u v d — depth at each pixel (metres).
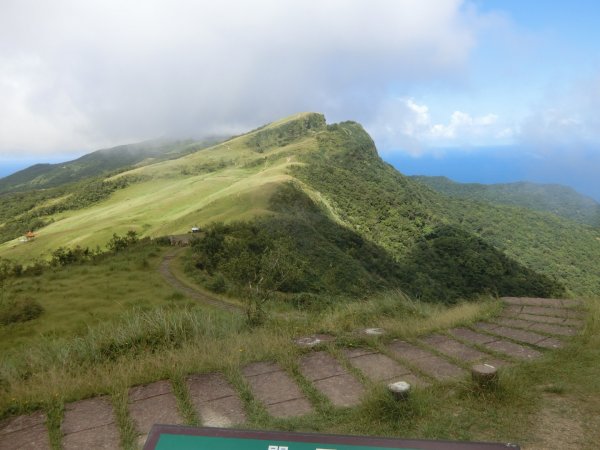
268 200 74.00
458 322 6.96
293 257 33.41
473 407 4.15
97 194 143.50
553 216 142.38
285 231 49.62
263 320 8.10
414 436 3.70
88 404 4.57
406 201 114.06
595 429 3.75
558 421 3.90
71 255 35.19
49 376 5.50
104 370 5.51
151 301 20.36
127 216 100.25
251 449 2.15
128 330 6.94
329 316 7.69
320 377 4.96
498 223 130.00
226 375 5.08
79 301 20.11
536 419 3.94
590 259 109.81
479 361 5.40
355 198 104.56
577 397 4.36
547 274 91.81
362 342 6.02
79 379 5.19
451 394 4.43
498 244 111.94
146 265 28.92
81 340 7.04
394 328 6.57
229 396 4.58
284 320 7.98
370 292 30.25
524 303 8.34
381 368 5.18
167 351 5.82
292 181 86.50
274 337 6.30
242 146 196.12
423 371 5.07
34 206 158.12
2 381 5.63
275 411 4.24
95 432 4.03
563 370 5.01
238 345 5.96
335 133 169.88
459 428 3.80
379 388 4.23
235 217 62.25
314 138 167.38
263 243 35.50
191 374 5.16
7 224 136.00
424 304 9.23
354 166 144.50
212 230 37.75
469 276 63.84
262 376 5.05
